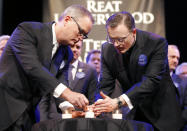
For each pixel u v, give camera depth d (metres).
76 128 1.68
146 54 2.17
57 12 4.12
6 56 1.95
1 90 1.86
